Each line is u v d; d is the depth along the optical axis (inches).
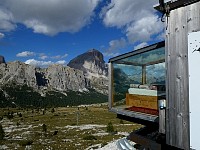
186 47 248.5
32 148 1907.0
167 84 269.4
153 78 345.7
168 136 265.4
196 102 235.3
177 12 259.6
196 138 233.3
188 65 244.2
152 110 336.8
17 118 5487.2
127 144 667.4
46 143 2130.9
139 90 365.7
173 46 263.6
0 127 2546.8
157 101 328.5
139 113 360.8
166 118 269.3
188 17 247.3
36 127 3732.8
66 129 3292.3
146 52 357.4
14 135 2908.5
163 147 347.9
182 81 251.3
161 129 285.1
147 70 358.0
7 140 2429.9
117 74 425.4
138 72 373.7
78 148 1633.9
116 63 429.7
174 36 262.7
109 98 445.7
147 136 403.5
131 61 388.8
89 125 3644.2
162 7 269.1
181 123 250.1
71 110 7544.3
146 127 419.5
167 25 272.1
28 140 2298.2
